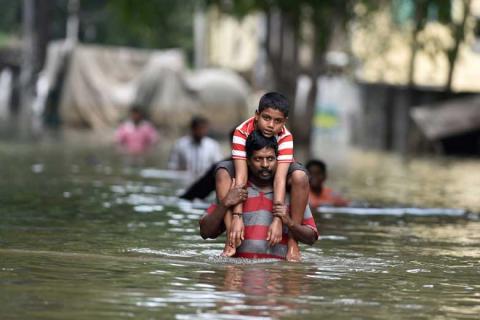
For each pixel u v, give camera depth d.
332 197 36.28
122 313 16.12
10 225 27.09
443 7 77.31
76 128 100.50
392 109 83.62
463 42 79.19
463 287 19.52
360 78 98.75
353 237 27.38
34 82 123.12
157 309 16.47
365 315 16.58
